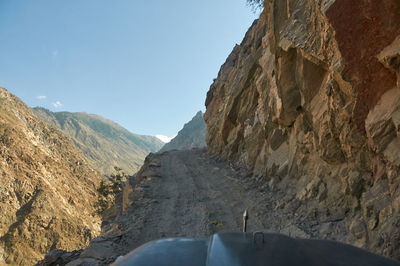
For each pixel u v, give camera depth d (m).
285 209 12.05
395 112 7.14
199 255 2.15
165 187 20.77
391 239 5.98
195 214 13.41
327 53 10.35
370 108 8.14
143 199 16.92
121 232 11.00
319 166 12.04
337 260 2.08
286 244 2.21
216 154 37.31
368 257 2.19
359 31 7.98
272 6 16.30
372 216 7.16
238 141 30.27
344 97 9.41
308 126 13.46
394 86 7.51
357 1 7.86
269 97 20.06
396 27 7.14
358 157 9.33
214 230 10.99
